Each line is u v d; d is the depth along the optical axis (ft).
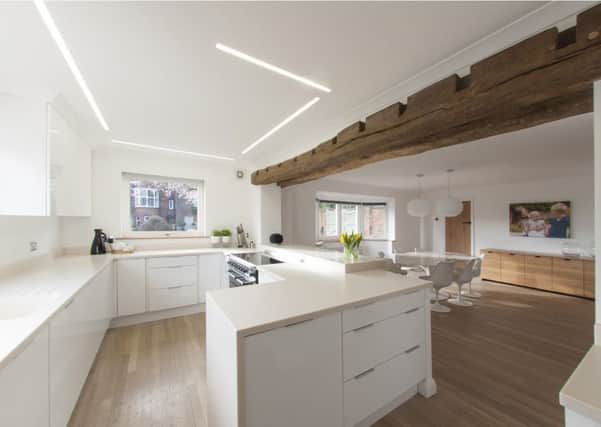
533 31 3.74
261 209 13.41
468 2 3.47
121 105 6.75
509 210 18.61
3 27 3.97
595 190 3.37
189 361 7.43
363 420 5.07
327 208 21.40
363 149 6.89
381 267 8.26
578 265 14.02
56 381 4.25
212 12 3.71
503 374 6.86
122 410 5.47
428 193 23.66
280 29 4.05
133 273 9.91
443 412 5.49
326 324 4.44
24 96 6.19
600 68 3.14
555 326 10.12
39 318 3.79
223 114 7.27
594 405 2.20
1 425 2.76
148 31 4.10
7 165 6.07
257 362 3.73
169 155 11.92
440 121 4.92
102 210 10.90
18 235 7.05
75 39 4.27
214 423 4.52
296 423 4.08
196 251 11.44
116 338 8.87
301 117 7.39
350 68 5.06
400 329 5.57
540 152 11.18
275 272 7.58
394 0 3.46
